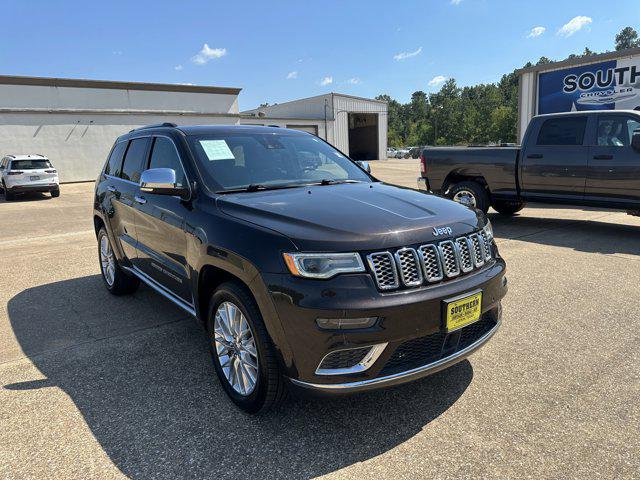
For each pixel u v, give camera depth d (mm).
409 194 3449
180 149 3777
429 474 2359
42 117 25781
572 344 3779
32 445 2666
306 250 2482
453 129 110688
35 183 18453
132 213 4383
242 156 3828
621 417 2781
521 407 2914
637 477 2297
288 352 2520
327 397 2502
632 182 7219
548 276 5570
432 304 2555
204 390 3240
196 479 2373
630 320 4223
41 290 5684
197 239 3160
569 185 7883
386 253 2523
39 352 3916
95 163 27641
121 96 28609
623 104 12625
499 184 8734
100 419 2914
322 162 4211
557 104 14062
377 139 51000
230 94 32688
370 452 2549
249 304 2725
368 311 2396
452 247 2762
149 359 3734
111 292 5395
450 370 3410
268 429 2773
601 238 7609
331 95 44812
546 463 2410
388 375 2529
